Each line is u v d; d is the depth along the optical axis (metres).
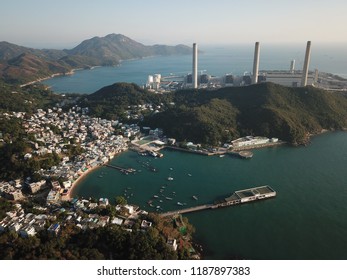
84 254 141.00
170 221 180.75
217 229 177.25
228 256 153.88
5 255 138.88
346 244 163.88
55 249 145.75
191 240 166.25
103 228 160.00
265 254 155.75
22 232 159.88
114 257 146.38
